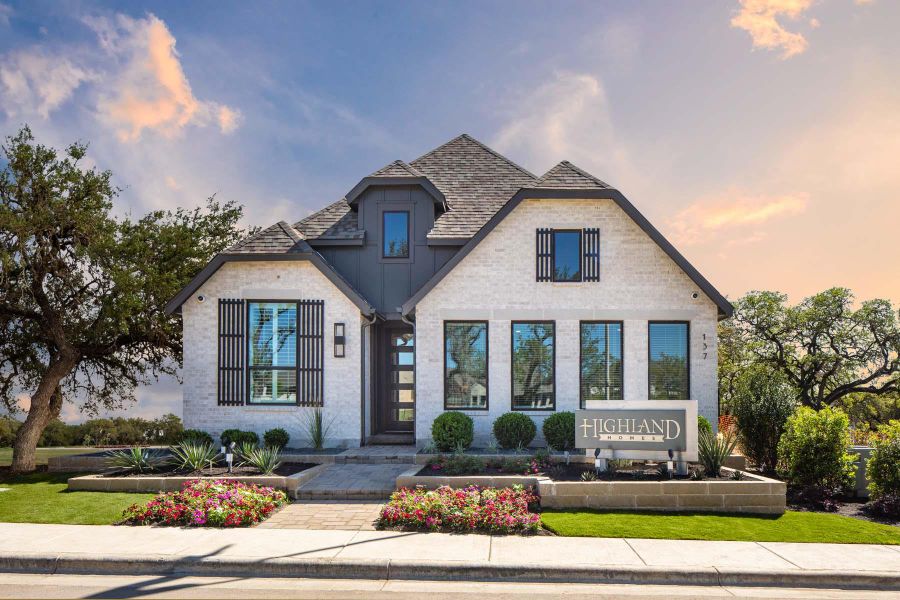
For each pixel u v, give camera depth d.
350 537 9.16
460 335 16.48
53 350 17.95
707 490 10.92
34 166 16.03
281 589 7.43
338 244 17.80
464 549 8.55
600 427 12.27
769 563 8.09
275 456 13.33
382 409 18.09
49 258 16.42
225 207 20.47
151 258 18.22
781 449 13.05
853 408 27.39
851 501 12.02
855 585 7.71
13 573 8.09
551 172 17.02
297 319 16.52
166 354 20.23
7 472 15.90
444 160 20.89
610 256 16.38
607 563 8.01
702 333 16.16
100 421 27.50
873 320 24.84
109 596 7.16
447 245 17.55
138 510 10.21
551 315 16.30
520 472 12.52
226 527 9.76
